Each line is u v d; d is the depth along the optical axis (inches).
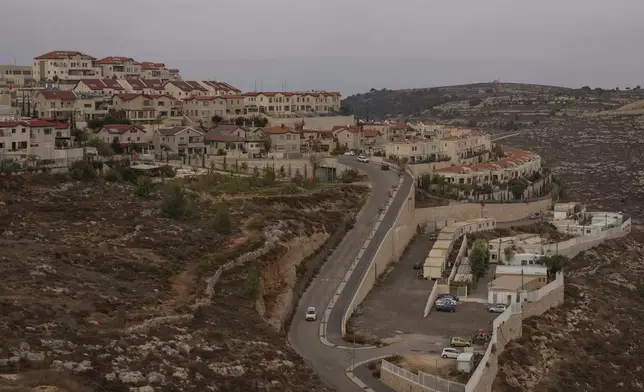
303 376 4170.8
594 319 6786.4
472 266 7209.6
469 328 5698.8
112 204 6628.9
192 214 6722.4
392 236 7539.4
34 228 5689.0
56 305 4069.9
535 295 6456.7
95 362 3400.6
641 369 6259.8
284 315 5516.7
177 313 4397.1
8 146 7632.9
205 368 3725.4
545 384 5359.3
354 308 6008.9
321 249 7007.9
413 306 6245.1
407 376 4414.4
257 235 6338.6
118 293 4542.3
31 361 3248.0
